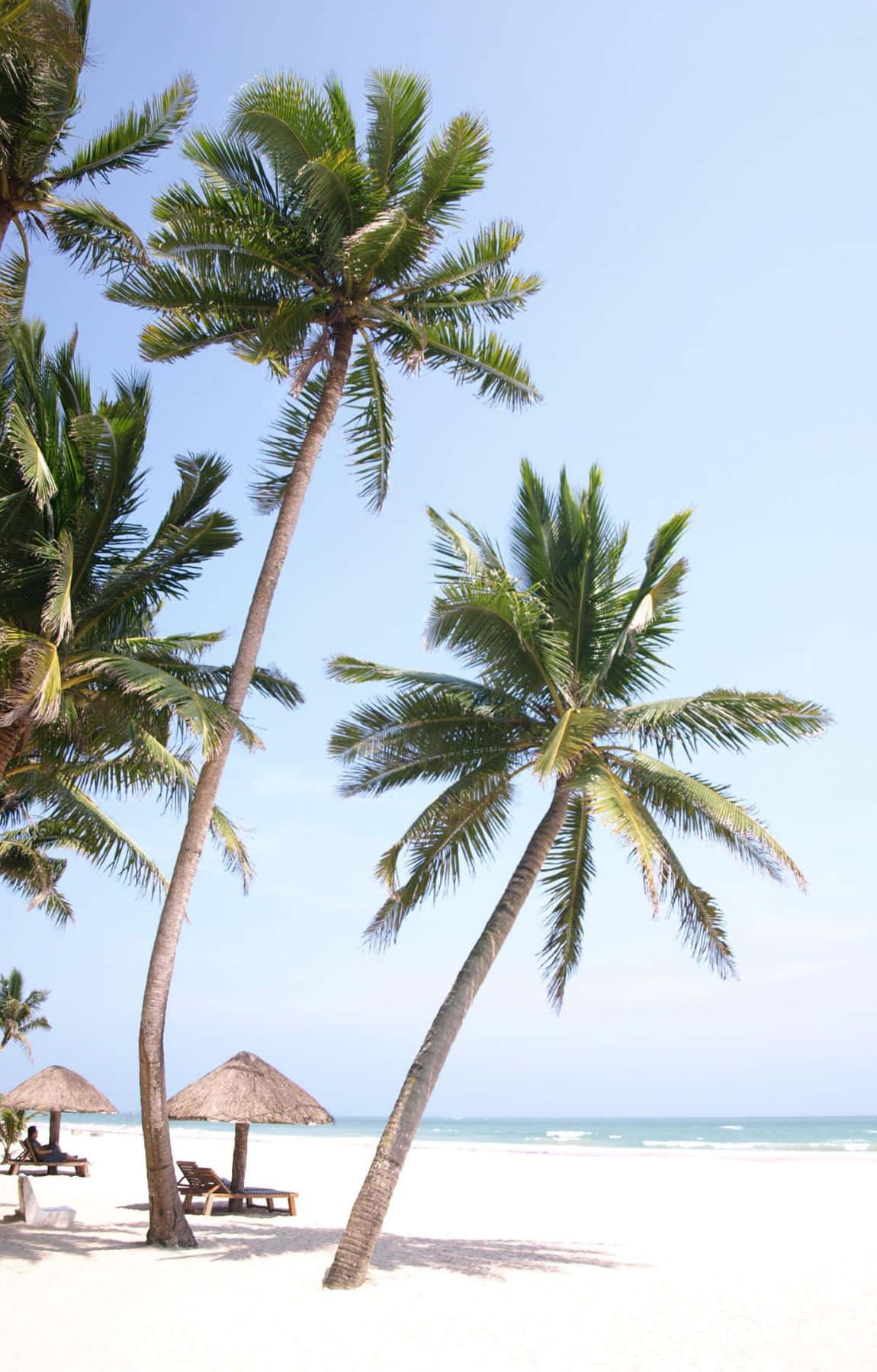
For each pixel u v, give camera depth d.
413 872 13.46
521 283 13.82
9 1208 16.20
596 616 13.51
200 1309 8.84
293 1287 9.94
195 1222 14.99
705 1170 34.19
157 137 11.80
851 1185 27.02
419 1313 9.20
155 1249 11.55
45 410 11.82
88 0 10.51
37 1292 9.16
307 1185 25.52
